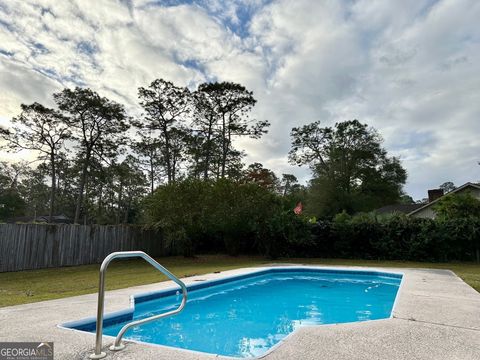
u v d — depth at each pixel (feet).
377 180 115.75
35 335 12.80
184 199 51.93
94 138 90.89
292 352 11.10
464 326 14.35
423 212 92.48
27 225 37.81
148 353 10.82
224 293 29.66
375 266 42.91
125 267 43.88
